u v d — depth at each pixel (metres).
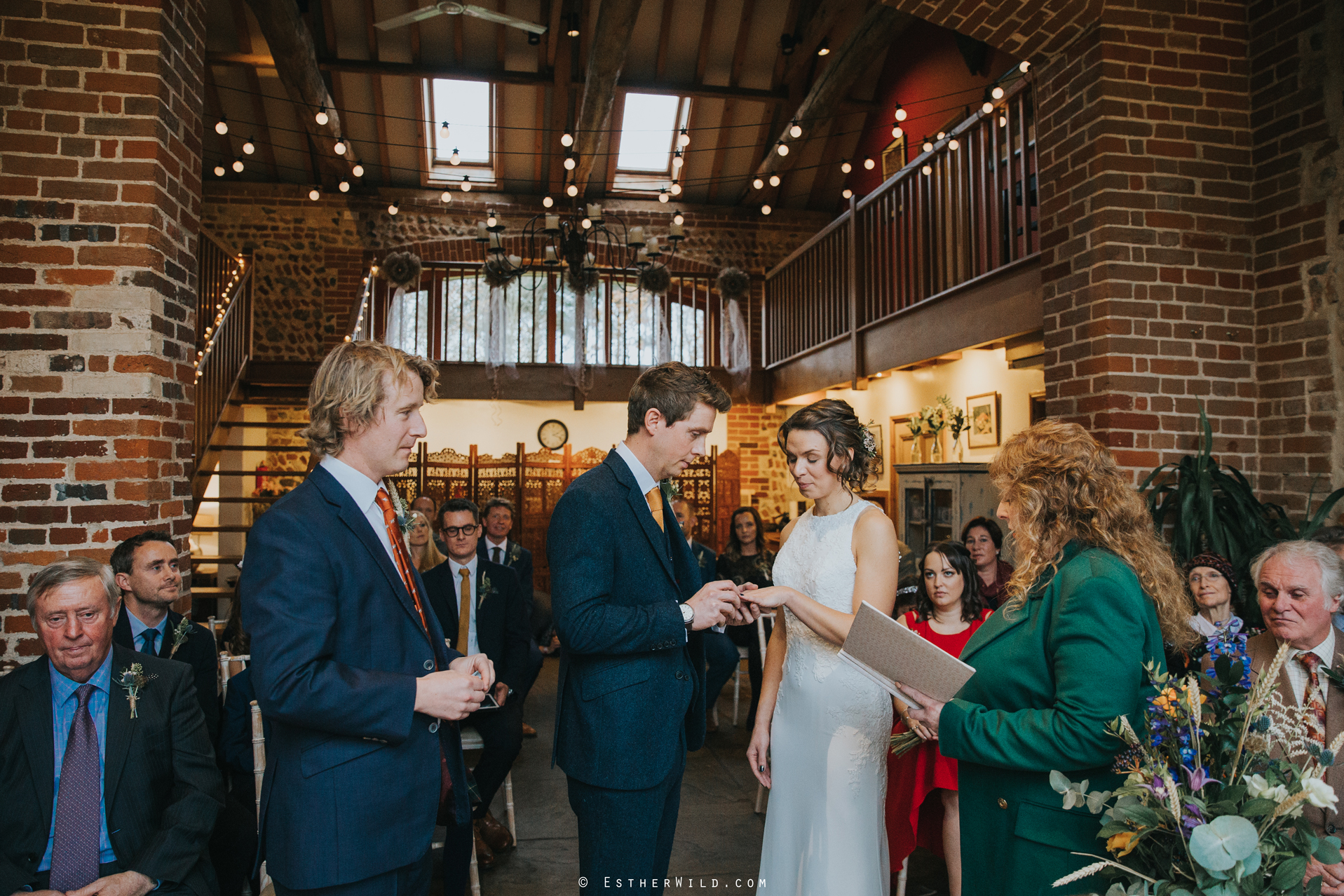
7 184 3.12
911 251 6.56
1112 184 3.97
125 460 3.12
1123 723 1.44
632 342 11.48
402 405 1.67
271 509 1.58
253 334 10.41
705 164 11.55
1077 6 4.01
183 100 3.45
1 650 3.02
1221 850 1.27
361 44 9.57
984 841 1.73
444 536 3.75
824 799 2.27
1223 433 4.01
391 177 11.27
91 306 3.13
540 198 11.50
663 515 2.11
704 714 2.11
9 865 1.95
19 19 3.14
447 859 2.74
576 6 9.14
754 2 9.67
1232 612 3.43
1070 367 4.18
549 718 5.73
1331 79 3.76
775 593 2.18
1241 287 4.07
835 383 8.09
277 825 1.52
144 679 2.15
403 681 1.52
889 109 10.69
